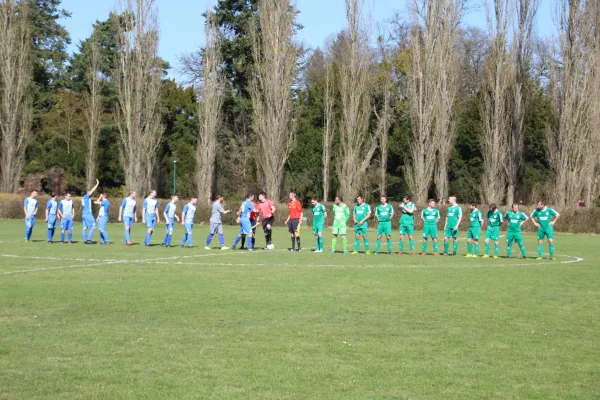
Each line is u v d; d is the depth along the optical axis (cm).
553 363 836
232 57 6412
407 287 1494
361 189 5653
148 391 707
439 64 5153
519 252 2761
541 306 1249
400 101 6375
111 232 3769
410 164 5984
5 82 5666
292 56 5253
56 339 932
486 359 852
